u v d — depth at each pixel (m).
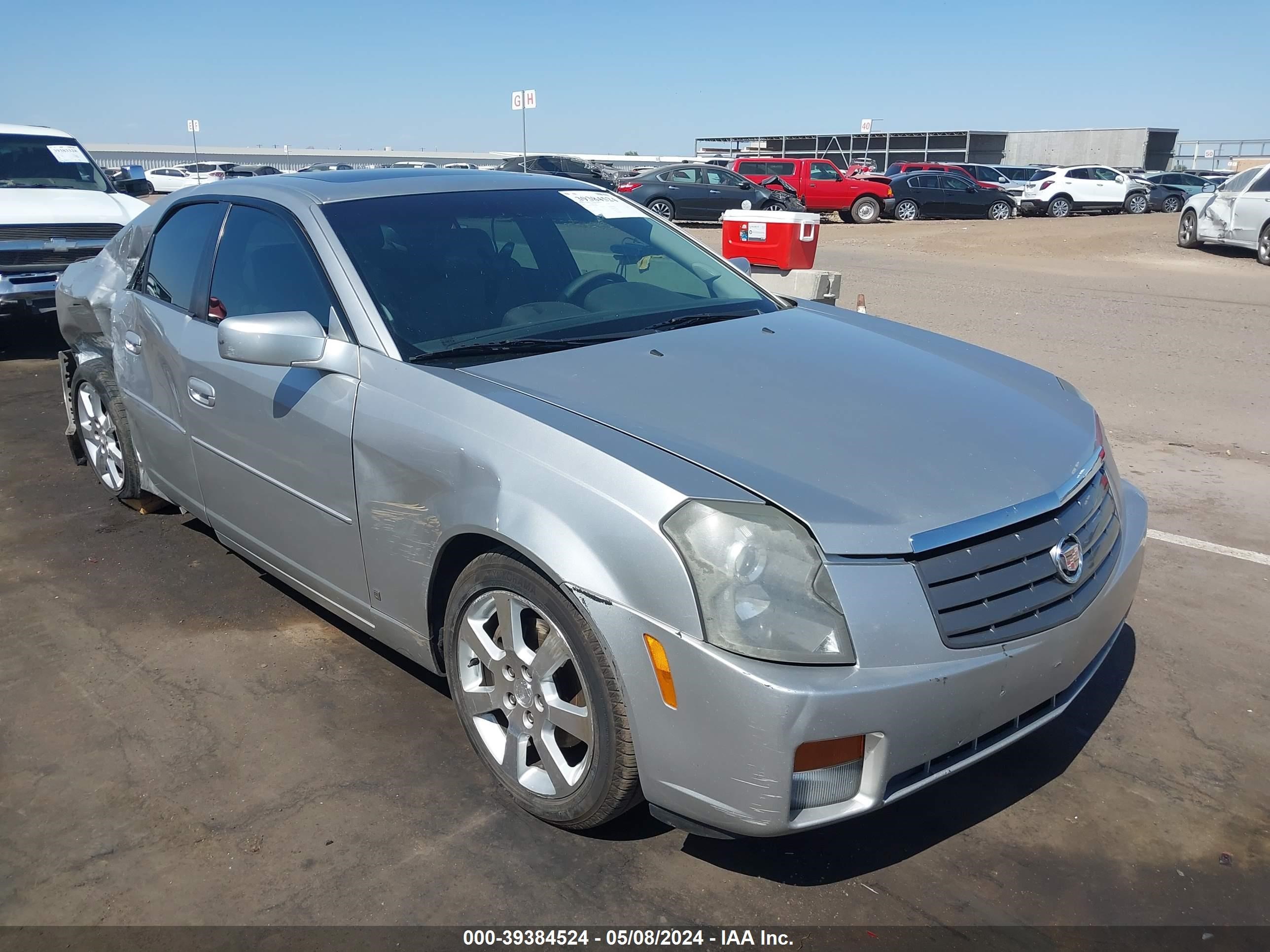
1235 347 9.39
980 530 2.35
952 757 2.36
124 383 4.47
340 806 2.83
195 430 3.85
